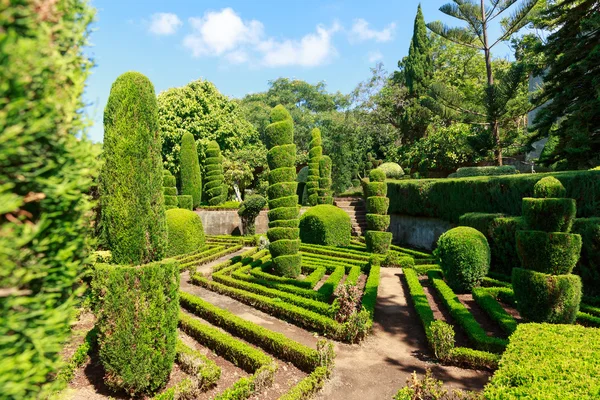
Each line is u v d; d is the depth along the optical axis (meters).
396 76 34.78
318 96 48.38
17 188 1.90
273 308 8.19
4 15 1.70
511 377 3.58
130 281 4.57
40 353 1.93
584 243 8.53
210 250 15.82
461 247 9.45
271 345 6.25
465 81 28.11
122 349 4.55
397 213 19.70
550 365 3.70
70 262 2.22
